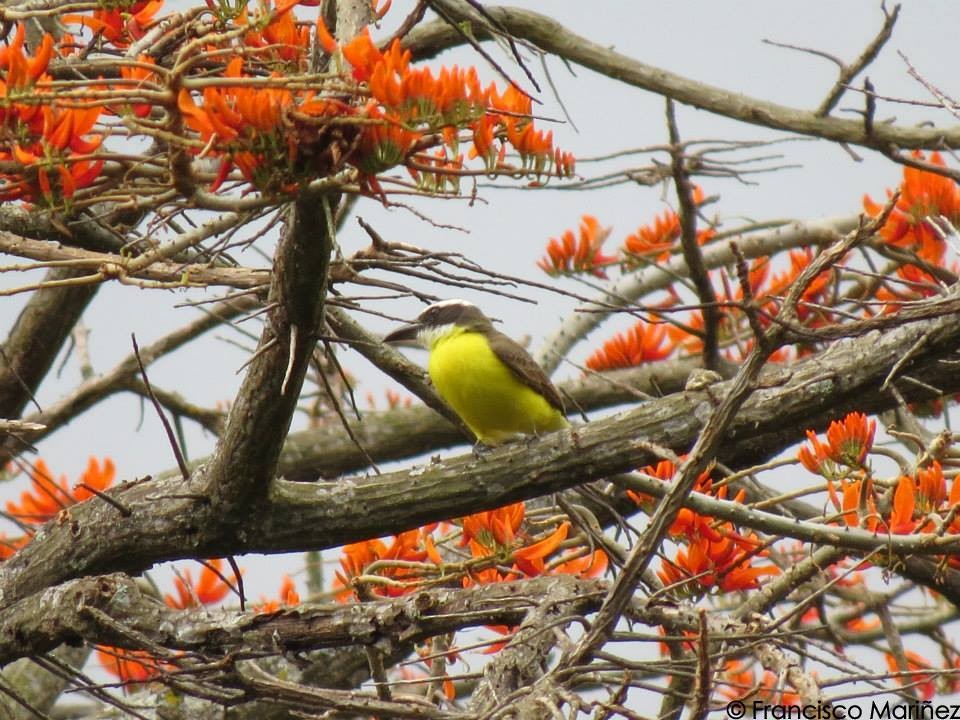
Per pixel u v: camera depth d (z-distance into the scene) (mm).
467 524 11469
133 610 9672
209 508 10336
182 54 7047
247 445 9961
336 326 13617
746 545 11688
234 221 8297
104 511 10492
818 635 12672
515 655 9039
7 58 7262
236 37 7715
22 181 7277
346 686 14242
